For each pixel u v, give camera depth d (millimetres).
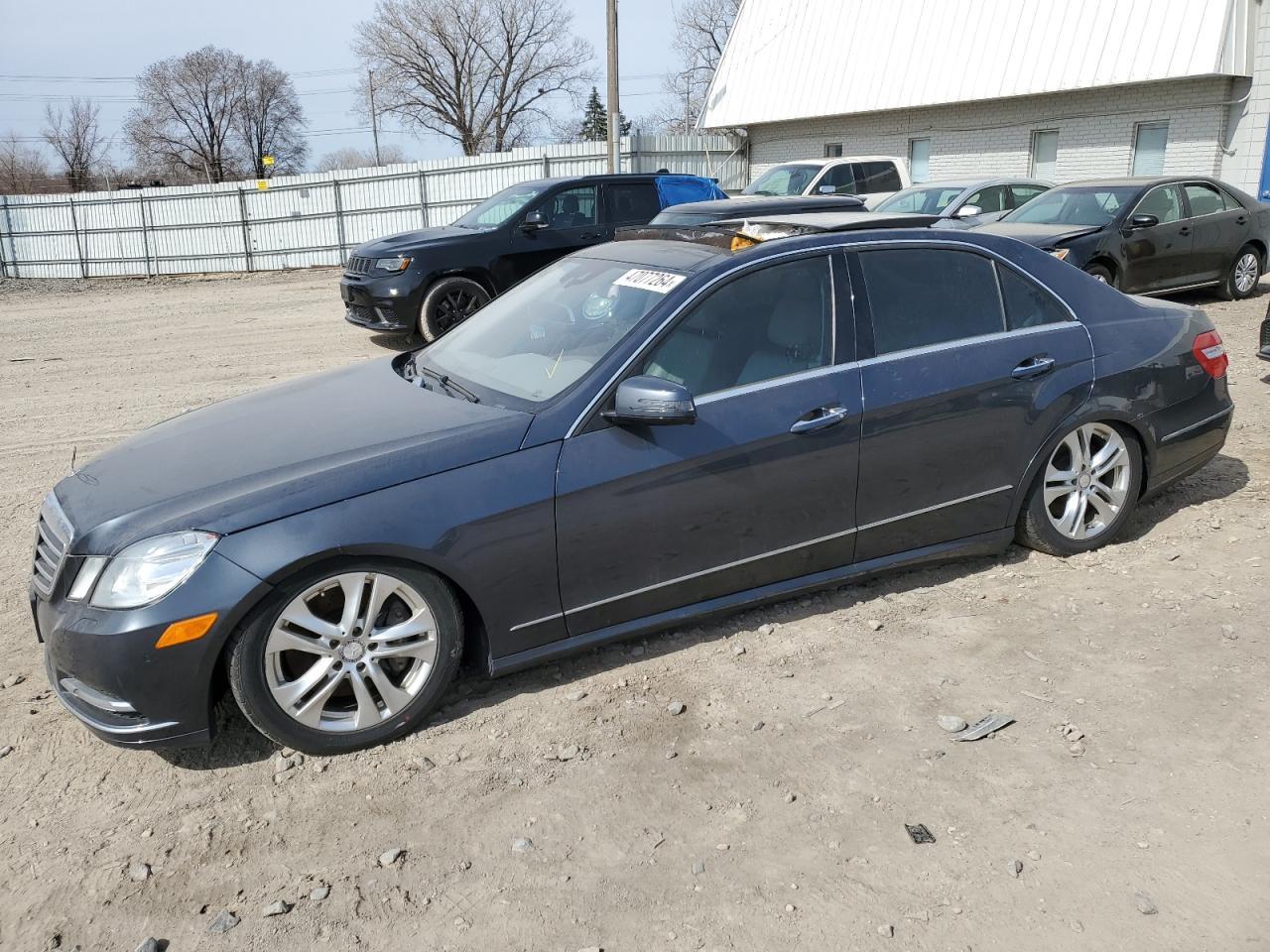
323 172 26625
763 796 2980
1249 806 2852
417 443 3311
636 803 2971
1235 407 7133
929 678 3596
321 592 3154
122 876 2740
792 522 3787
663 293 3697
